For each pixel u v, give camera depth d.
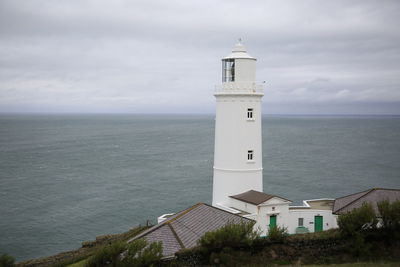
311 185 86.25
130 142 196.25
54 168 110.81
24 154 141.62
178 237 25.77
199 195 79.31
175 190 83.50
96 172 105.00
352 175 98.19
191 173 103.38
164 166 115.88
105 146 174.62
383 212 26.17
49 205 71.69
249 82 38.88
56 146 171.25
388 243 25.55
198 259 23.61
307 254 25.06
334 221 36.09
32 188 84.56
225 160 39.47
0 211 67.81
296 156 135.00
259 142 39.88
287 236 25.88
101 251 22.48
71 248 52.59
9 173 101.69
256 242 24.86
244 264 23.53
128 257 22.02
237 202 37.66
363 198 36.16
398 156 133.75
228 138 39.19
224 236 23.98
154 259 22.31
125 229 59.44
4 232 57.94
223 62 40.28
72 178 96.12
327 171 103.94
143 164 120.00
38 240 55.19
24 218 64.25
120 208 70.00
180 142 197.75
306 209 37.72
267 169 106.62
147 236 26.19
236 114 38.84
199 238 25.94
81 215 65.94
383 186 86.06
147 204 72.62
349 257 24.83
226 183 39.53
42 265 37.00
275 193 78.62
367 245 25.00
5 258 30.97
